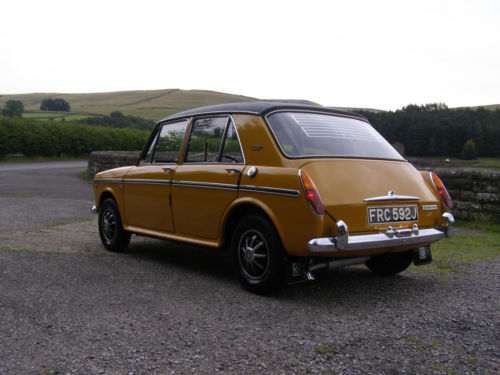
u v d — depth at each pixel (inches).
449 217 172.2
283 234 148.7
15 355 111.3
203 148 187.9
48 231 293.7
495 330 128.2
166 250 247.3
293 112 171.2
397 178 164.6
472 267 207.3
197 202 183.5
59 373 102.2
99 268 201.0
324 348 115.6
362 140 175.5
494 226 310.7
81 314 140.6
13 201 437.1
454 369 104.1
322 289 171.5
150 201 210.7
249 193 160.6
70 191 536.1
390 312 144.2
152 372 102.7
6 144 1120.8
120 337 122.6
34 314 140.5
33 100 4549.7
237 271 167.6
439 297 160.9
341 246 141.0
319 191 144.5
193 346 116.7
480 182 323.9
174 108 3981.3
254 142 164.6
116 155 633.6
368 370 103.5
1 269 194.9
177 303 152.0
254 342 119.3
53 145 1256.2
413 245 162.6
